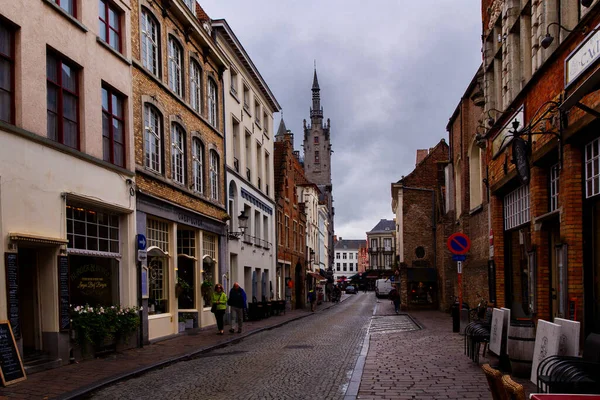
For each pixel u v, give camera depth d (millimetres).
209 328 21344
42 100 11461
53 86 12219
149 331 16031
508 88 14367
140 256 15297
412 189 38344
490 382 4059
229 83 26688
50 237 11227
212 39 23062
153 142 17328
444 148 38812
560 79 10219
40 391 8711
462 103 24484
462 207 24547
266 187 35406
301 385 9023
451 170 30547
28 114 11016
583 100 9172
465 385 8539
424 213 38062
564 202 10062
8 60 10781
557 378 5633
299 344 15680
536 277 12078
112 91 14758
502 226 16109
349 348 14445
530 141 11906
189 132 20375
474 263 22219
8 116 10711
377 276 103000
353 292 97375
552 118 10656
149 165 16906
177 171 19312
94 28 13758
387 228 125375
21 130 10594
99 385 9180
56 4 12086
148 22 17500
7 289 9914
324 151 124000
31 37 11227
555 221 11469
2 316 9758
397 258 51531
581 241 9805
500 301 15750
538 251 11922
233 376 10102
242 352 14039
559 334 6316
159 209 17031
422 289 37031
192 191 20156
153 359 12445
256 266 31203
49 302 11523
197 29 21031
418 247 37781
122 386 9422
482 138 17422
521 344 8461
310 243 56500
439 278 35281
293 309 41781
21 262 11539
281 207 39062
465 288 24594
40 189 11188
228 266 24891
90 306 13234
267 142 35375
